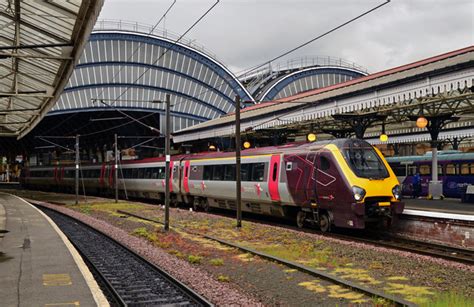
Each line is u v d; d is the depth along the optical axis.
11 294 10.04
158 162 39.34
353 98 22.67
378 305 9.48
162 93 70.38
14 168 104.00
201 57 74.31
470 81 17.00
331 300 10.24
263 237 19.92
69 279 11.51
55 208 39.59
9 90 28.12
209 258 15.64
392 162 41.28
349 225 18.67
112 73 67.38
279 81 82.94
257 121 31.81
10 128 43.69
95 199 51.12
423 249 16.20
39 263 13.58
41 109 30.62
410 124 34.53
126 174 46.12
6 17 16.94
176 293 11.17
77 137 44.81
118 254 17.06
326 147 20.16
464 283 11.34
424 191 36.16
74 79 65.06
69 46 17.31
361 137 26.09
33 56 17.06
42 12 15.97
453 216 16.55
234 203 28.48
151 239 19.78
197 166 31.95
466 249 15.48
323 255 15.27
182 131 46.31
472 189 26.48
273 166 23.69
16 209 34.16
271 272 13.17
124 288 11.78
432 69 18.47
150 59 69.94
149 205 39.28
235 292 11.01
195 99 73.62
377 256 14.77
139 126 67.25
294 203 22.12
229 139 45.59
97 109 62.69
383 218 18.92
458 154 34.53
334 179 19.20
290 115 27.81
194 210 33.16
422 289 10.95
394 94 20.36
